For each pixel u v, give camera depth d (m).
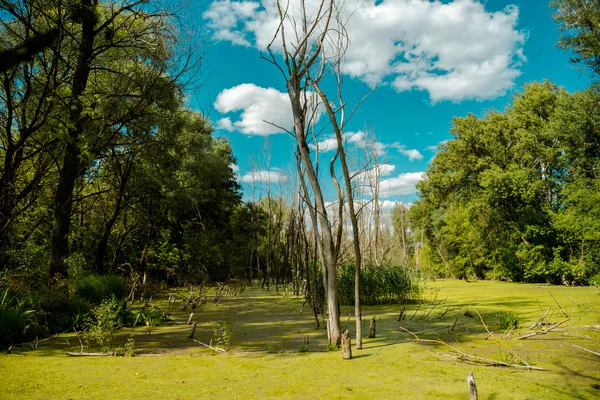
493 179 26.47
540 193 27.39
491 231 30.27
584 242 22.23
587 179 21.81
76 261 13.05
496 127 28.42
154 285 21.66
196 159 23.33
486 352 7.11
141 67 15.35
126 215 22.86
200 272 24.67
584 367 6.08
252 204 34.34
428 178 40.19
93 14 12.11
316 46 7.98
